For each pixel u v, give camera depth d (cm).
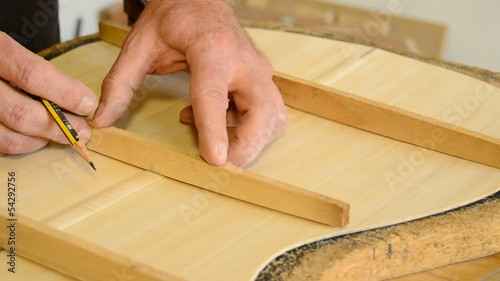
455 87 116
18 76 87
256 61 102
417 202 88
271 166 95
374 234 83
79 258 72
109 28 129
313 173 94
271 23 145
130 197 87
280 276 75
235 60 99
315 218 83
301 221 84
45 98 90
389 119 101
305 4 213
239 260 77
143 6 137
